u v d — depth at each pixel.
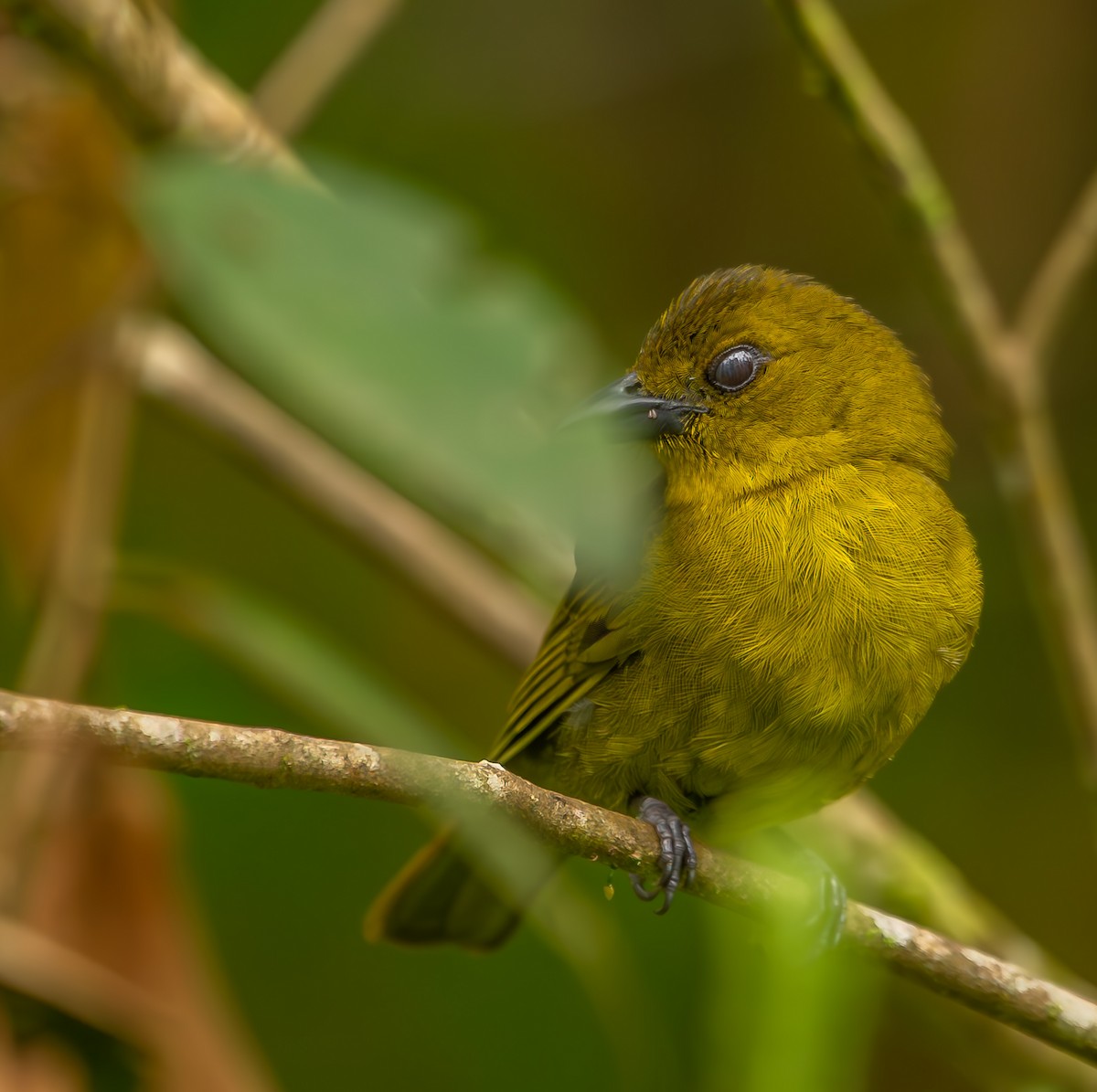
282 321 3.71
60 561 8.34
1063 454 13.41
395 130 13.56
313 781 5.15
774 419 8.17
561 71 13.86
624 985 7.66
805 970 4.73
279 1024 10.78
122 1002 7.18
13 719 4.66
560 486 3.41
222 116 8.21
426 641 12.86
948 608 7.73
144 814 7.91
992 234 13.66
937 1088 11.92
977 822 12.30
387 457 3.46
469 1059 10.82
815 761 7.72
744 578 7.65
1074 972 12.12
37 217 8.34
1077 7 13.43
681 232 13.81
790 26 7.62
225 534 12.89
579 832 6.17
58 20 7.55
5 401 8.41
